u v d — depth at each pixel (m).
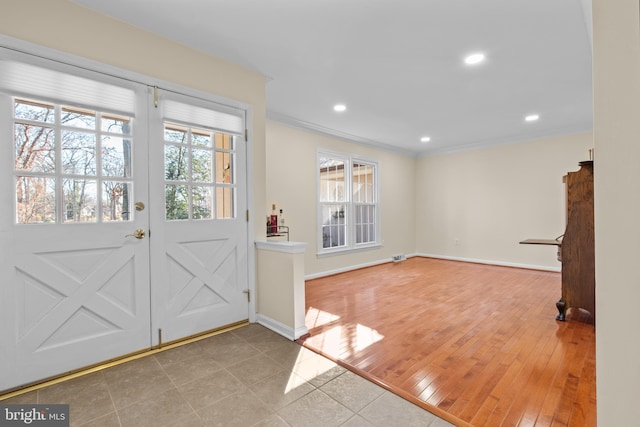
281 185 4.47
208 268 2.62
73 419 1.57
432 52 2.62
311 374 2.01
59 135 1.94
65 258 1.96
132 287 2.22
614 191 0.74
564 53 2.62
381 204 6.20
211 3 2.00
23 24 1.81
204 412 1.63
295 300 2.56
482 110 4.08
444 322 2.93
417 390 1.82
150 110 2.30
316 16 2.14
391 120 4.51
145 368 2.06
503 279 4.71
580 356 2.24
